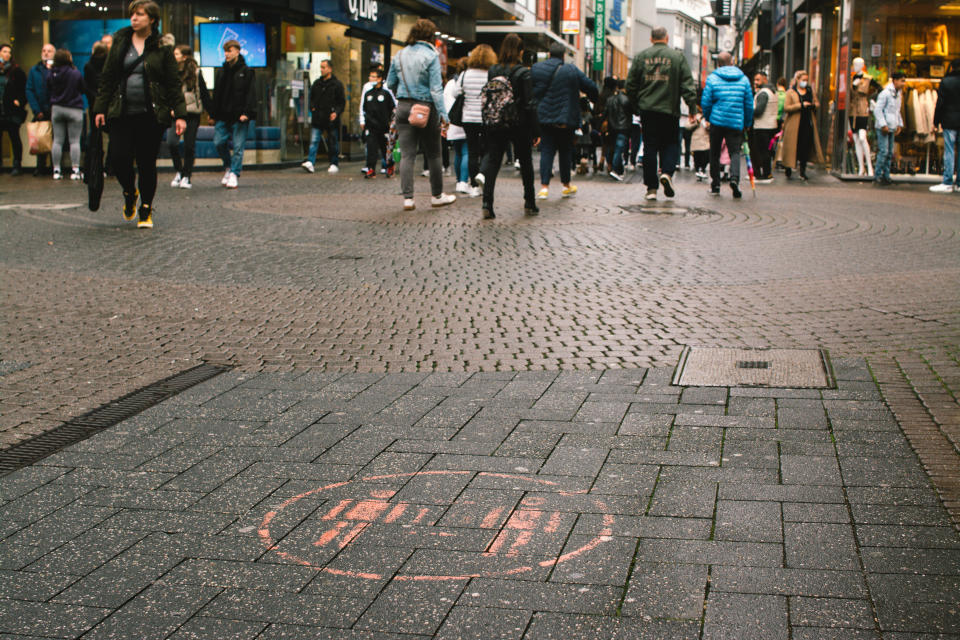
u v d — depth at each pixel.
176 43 21.38
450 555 3.00
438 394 4.66
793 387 4.66
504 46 11.35
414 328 6.07
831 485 3.47
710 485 3.50
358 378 4.97
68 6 20.72
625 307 6.60
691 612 2.62
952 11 18.91
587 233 10.05
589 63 62.31
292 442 4.04
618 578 2.82
